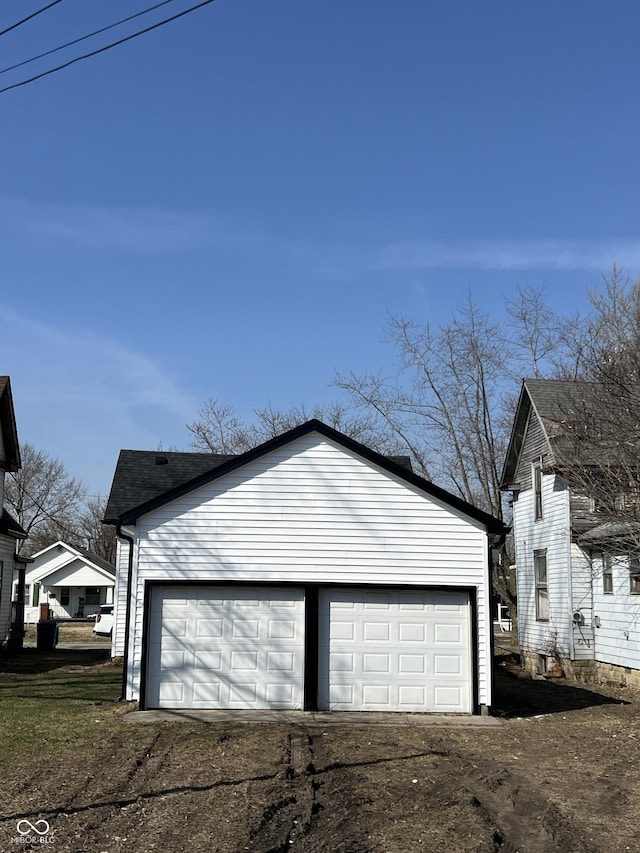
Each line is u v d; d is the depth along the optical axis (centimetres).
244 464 1434
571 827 729
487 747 1102
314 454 1445
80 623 4962
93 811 751
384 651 1405
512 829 725
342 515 1430
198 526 1420
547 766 985
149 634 1395
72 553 5253
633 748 1108
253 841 671
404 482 1442
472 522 1438
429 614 1420
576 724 1320
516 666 2467
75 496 6650
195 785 852
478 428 3450
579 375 2366
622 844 682
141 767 936
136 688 1384
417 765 974
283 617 1410
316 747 1070
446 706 1394
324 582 1412
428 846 673
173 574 1405
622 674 1900
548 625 2216
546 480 2262
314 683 1388
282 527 1425
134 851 642
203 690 1380
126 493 2238
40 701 1463
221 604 1409
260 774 907
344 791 841
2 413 2366
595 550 2045
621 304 2469
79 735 1128
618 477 1442
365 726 1252
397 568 1420
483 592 1420
